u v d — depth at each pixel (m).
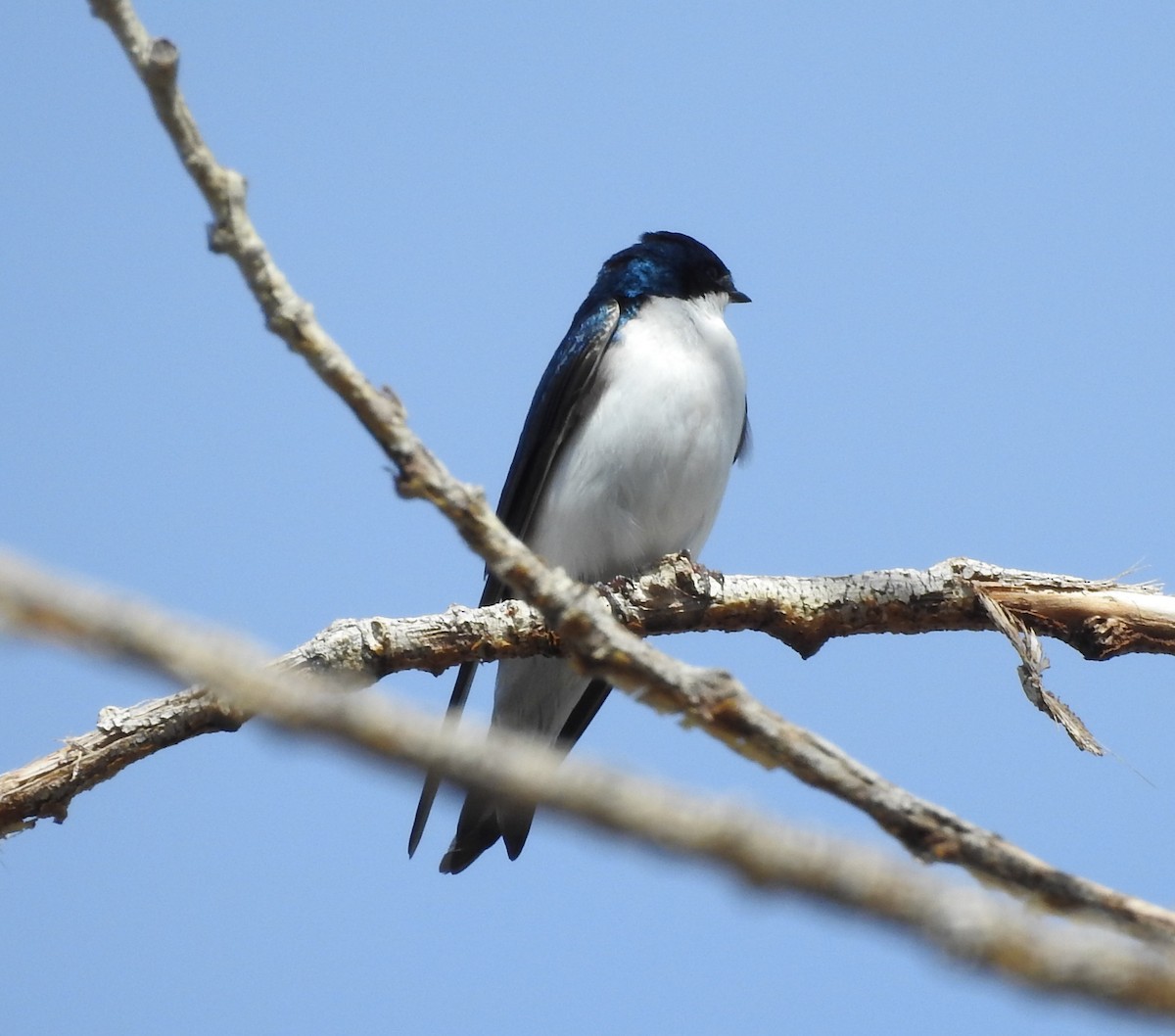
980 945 3.76
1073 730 11.02
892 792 6.48
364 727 3.79
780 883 3.80
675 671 6.76
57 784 9.32
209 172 6.71
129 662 3.72
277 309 6.93
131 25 6.45
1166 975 3.69
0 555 3.68
